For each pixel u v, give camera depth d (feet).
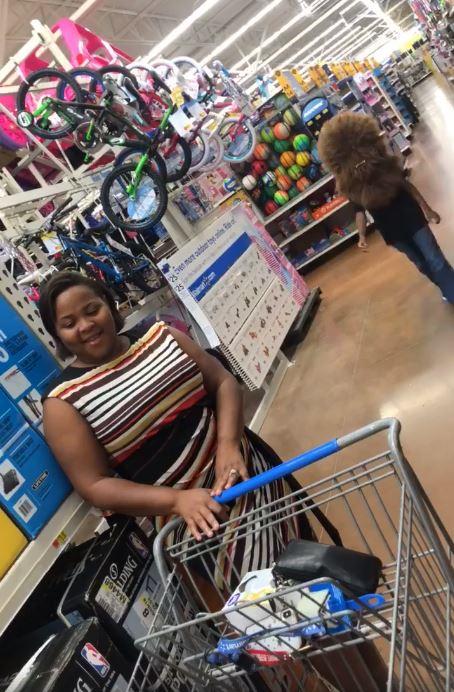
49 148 14.90
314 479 9.78
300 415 12.80
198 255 12.87
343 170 10.89
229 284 13.57
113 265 13.97
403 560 3.61
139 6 41.34
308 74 22.39
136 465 5.25
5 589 4.56
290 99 21.33
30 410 5.33
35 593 5.23
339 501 8.54
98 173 13.97
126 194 12.82
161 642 4.25
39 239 13.10
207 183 18.53
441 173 25.25
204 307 12.33
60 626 4.76
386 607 3.23
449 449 8.62
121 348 5.36
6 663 4.87
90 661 4.07
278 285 16.07
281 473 4.12
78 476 4.94
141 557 5.27
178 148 13.56
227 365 12.73
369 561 3.24
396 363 12.21
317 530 8.29
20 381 5.36
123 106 12.12
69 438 4.90
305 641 3.45
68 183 13.04
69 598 4.72
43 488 5.15
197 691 3.76
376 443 9.82
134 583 5.03
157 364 5.29
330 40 62.90
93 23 38.50
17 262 13.01
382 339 13.69
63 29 14.55
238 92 16.57
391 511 7.73
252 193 23.24
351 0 61.16
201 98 14.23
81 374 5.16
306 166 22.13
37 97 13.83
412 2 53.52
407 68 67.15
